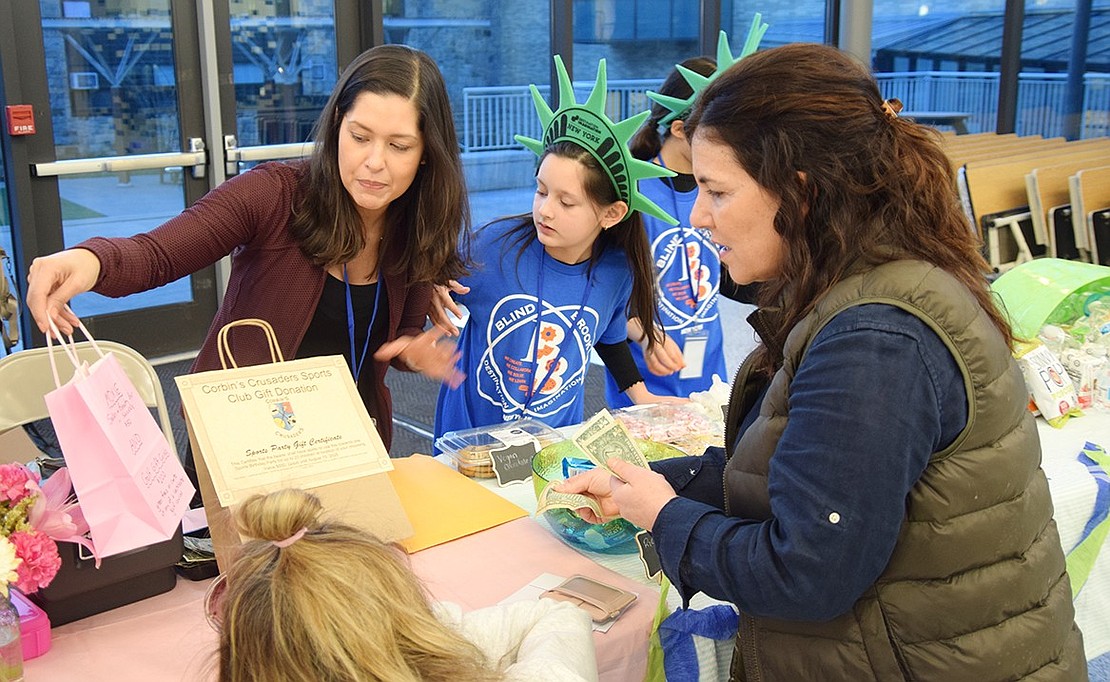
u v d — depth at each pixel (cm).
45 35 427
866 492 96
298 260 173
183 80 470
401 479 175
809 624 109
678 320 251
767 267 111
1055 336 237
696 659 135
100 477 118
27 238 432
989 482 102
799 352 106
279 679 81
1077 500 184
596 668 115
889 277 102
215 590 94
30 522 120
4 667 112
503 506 166
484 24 571
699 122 110
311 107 514
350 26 517
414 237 179
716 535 108
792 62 105
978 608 104
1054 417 217
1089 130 679
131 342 479
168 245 159
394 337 190
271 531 88
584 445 149
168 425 175
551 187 195
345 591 84
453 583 141
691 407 207
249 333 175
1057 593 112
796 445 100
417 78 164
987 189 441
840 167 102
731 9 600
